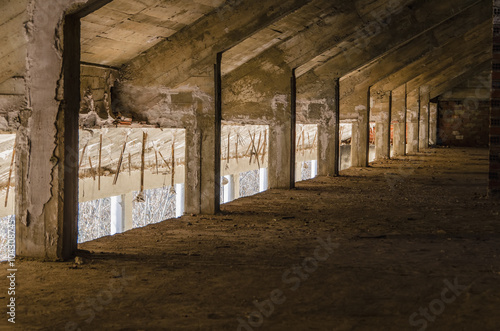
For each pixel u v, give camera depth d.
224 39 10.21
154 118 10.62
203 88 10.53
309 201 12.68
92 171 16.19
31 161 6.99
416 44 19.73
